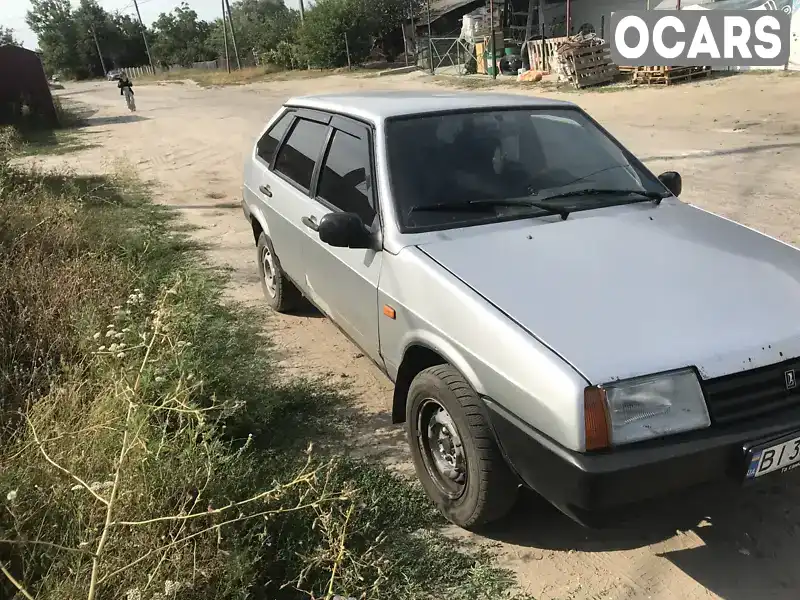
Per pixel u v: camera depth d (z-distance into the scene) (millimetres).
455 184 3254
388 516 2982
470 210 3160
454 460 2809
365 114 3613
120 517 2547
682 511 2957
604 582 2607
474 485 2650
